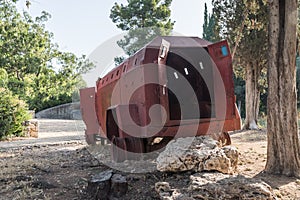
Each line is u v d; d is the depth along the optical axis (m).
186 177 4.70
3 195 4.81
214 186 3.88
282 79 5.35
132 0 25.67
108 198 4.41
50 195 4.71
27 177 5.85
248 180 4.01
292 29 5.29
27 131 15.53
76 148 10.23
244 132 14.15
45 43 34.75
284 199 4.16
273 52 5.42
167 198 3.88
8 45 30.67
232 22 15.05
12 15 30.91
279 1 5.38
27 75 32.91
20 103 15.30
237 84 27.89
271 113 5.43
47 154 8.97
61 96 33.00
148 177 5.10
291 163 5.24
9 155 9.05
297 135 5.31
